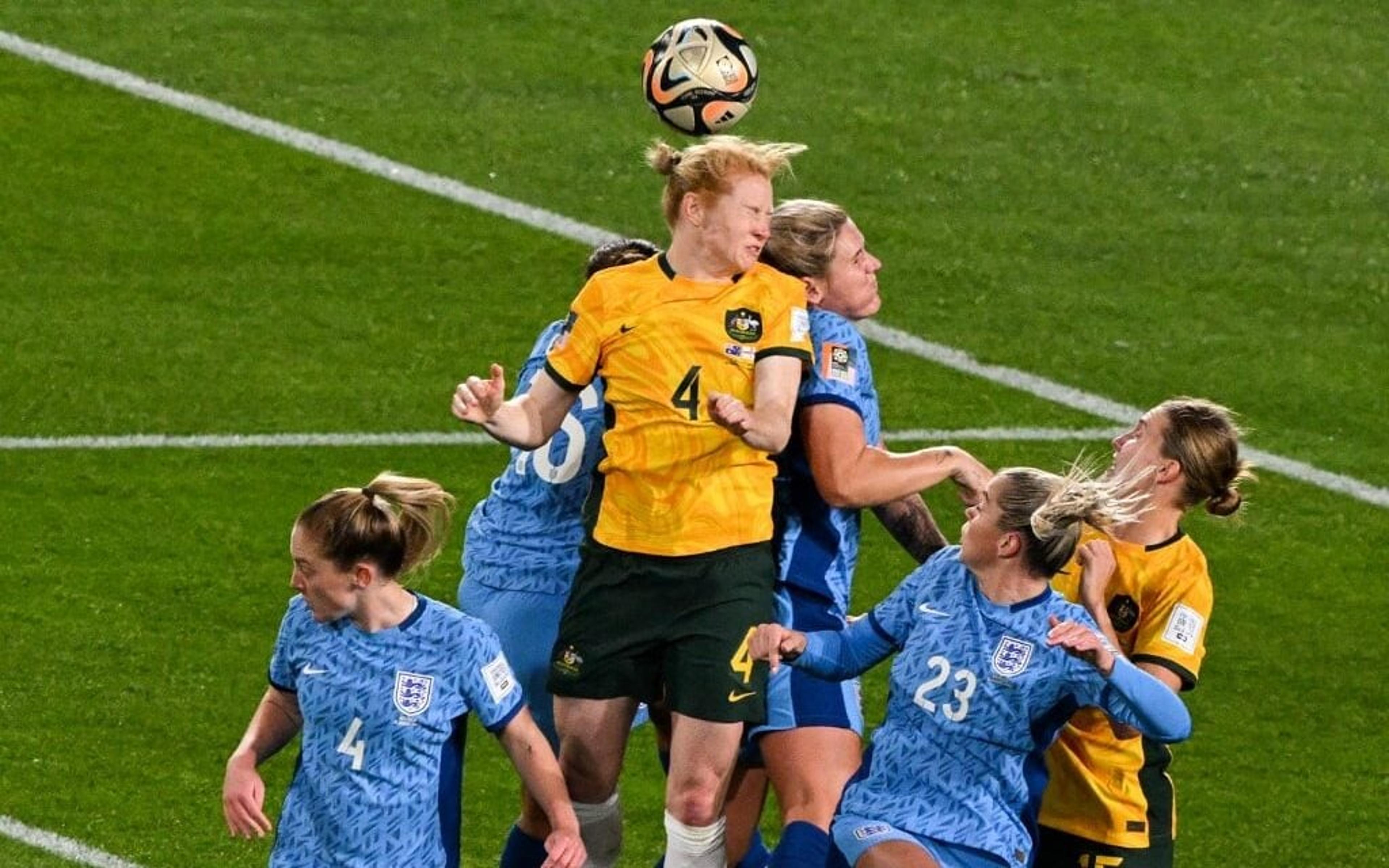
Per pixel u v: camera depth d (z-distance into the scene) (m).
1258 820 28.75
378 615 20.84
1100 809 22.41
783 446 21.11
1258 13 55.50
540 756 21.25
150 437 37.75
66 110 48.59
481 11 53.78
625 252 24.03
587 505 22.66
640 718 25.45
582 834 23.08
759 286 21.61
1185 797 29.22
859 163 48.41
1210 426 22.14
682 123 26.31
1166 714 19.89
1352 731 31.03
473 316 42.28
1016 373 41.16
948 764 20.69
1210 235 46.31
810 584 23.08
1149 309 43.56
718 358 21.41
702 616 21.59
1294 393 40.88
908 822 20.62
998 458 38.22
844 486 22.39
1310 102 51.88
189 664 31.25
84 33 51.84
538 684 24.73
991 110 50.75
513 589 24.61
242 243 44.31
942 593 21.02
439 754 21.00
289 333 41.25
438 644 20.89
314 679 20.88
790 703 22.58
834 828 21.14
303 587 20.62
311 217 45.38
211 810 27.84
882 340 41.97
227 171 46.84
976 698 20.48
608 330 21.69
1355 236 46.50
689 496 21.55
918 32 53.81
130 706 30.11
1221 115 51.12
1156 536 22.34
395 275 43.50
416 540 20.92
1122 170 48.69
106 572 33.59
